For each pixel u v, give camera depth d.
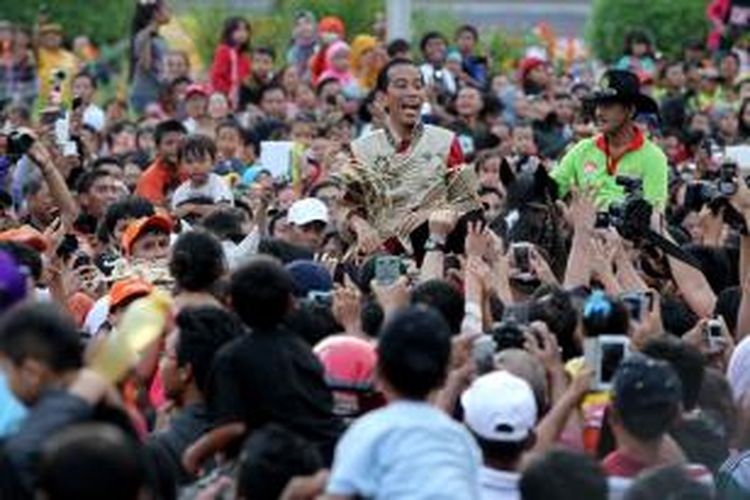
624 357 12.18
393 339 11.12
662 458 11.93
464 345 12.67
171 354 13.02
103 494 9.73
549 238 17.30
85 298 16.30
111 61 36.19
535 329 12.87
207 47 34.41
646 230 16.12
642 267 16.20
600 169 18.23
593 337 12.62
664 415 11.73
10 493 10.63
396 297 13.72
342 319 13.67
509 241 17.38
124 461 9.79
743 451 12.88
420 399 11.13
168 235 17.20
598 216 15.98
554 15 55.00
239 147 24.94
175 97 28.34
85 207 20.25
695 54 31.73
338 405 12.72
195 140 20.64
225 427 12.30
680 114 27.17
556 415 12.14
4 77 29.91
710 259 17.31
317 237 18.89
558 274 17.23
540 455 11.18
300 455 11.41
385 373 11.15
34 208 20.03
